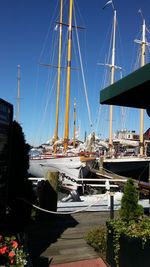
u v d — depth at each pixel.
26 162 5.36
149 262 3.97
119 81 4.76
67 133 25.88
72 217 7.63
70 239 5.92
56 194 7.39
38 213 7.30
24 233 5.27
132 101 5.91
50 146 36.06
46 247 5.47
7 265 3.43
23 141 5.33
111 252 4.47
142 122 31.44
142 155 30.41
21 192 5.26
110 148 32.41
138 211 4.81
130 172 27.81
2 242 3.69
